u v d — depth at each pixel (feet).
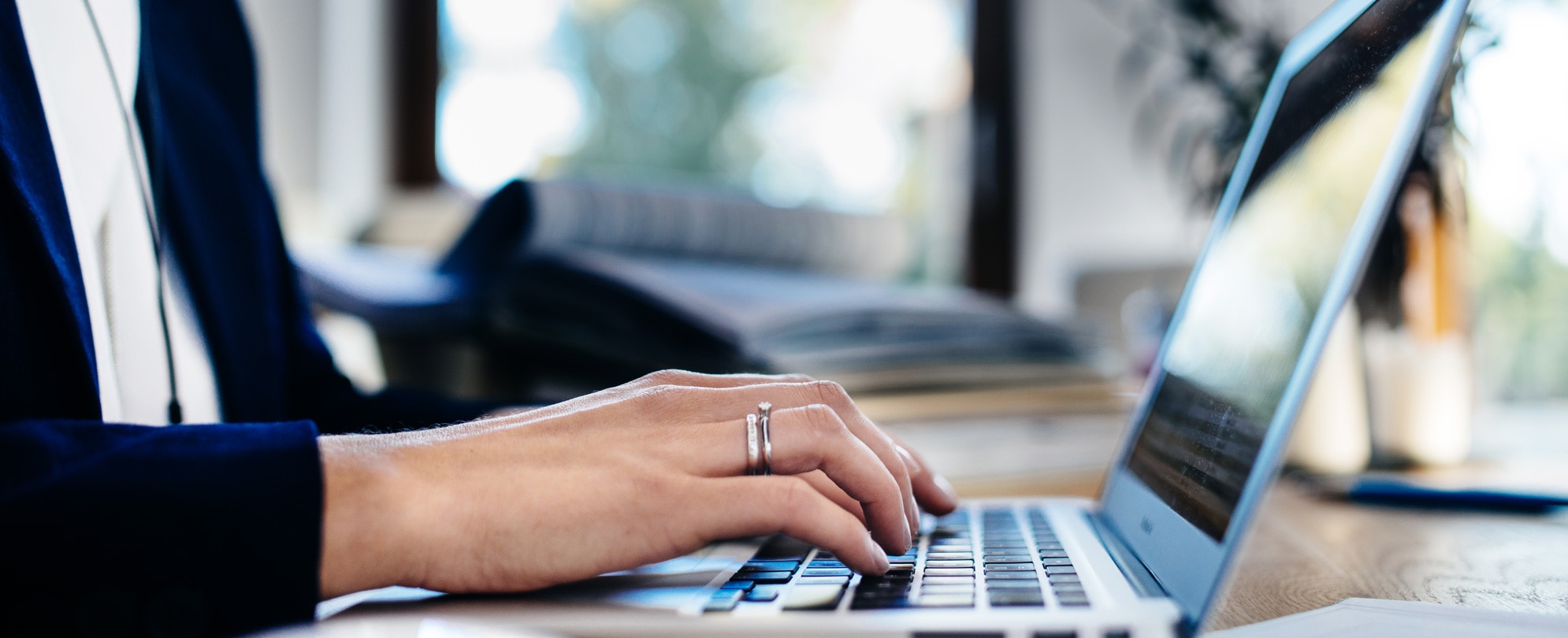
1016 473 3.03
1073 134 9.78
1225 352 1.56
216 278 2.20
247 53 2.55
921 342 3.64
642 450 1.39
